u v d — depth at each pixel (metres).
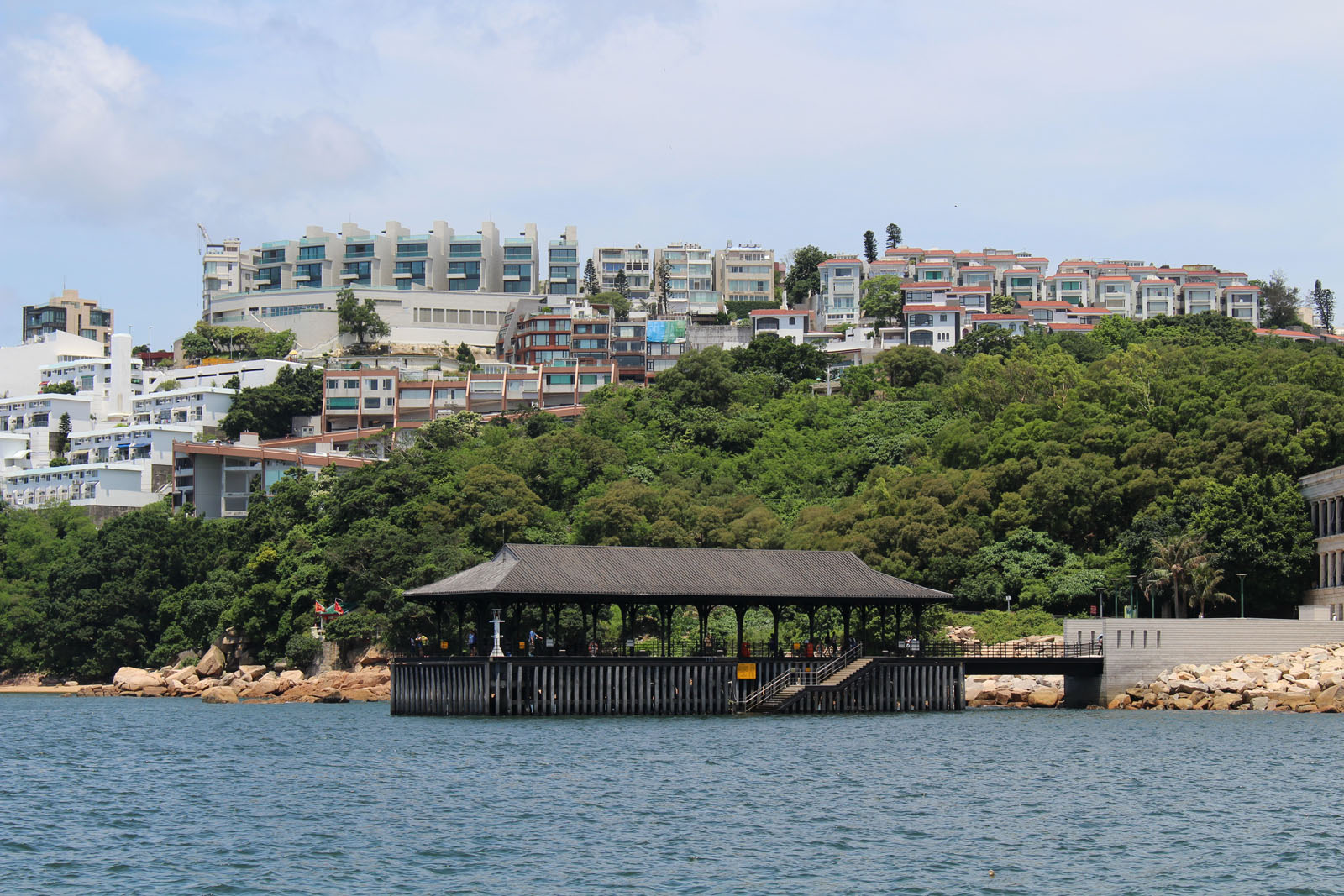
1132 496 142.62
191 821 62.84
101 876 52.97
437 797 68.31
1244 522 131.25
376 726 99.06
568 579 98.12
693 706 102.75
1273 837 59.25
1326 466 142.50
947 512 145.88
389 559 143.50
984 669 112.50
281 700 134.62
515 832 60.03
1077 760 80.38
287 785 72.38
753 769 76.50
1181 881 52.31
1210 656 116.00
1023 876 53.00
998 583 136.88
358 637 141.88
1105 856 56.06
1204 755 82.62
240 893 50.59
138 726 106.38
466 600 99.62
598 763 78.50
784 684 105.25
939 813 64.38
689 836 59.38
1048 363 188.62
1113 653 115.38
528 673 101.00
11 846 57.91
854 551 143.38
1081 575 134.88
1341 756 82.12
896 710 108.12
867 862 54.91
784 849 57.03
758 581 104.19
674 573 102.50
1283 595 132.62
